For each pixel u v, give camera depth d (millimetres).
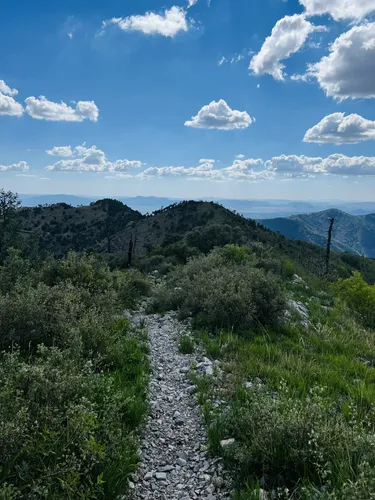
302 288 21203
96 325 8594
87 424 4191
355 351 11039
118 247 138500
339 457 4293
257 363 8328
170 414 6445
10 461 3760
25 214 196625
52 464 3893
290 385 6648
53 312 9016
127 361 8406
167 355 9711
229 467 4727
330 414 5633
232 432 5430
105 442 4457
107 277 15695
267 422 4887
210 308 12297
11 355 5617
